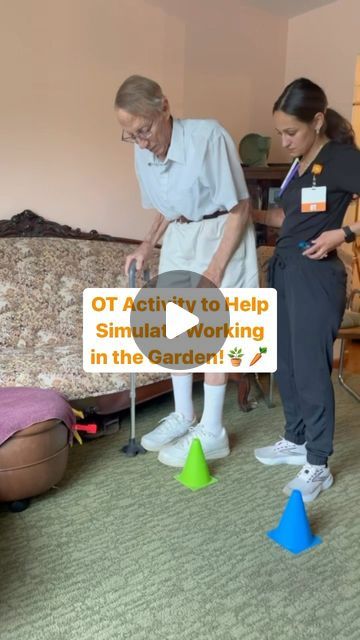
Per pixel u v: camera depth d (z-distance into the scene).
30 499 1.88
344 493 1.97
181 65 3.25
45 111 2.79
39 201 2.86
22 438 1.72
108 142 3.03
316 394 1.89
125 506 1.85
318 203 1.80
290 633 1.31
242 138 3.53
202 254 2.07
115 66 2.98
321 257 1.81
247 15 3.50
